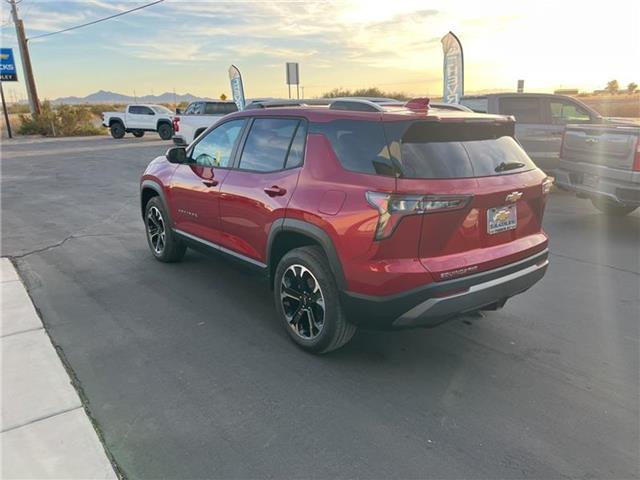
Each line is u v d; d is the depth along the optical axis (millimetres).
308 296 3555
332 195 3236
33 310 4398
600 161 7055
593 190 7160
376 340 3893
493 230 3258
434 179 2988
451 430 2812
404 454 2611
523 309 4488
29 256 5984
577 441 2721
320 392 3180
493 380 3332
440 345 3814
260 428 2820
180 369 3443
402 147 3027
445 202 2951
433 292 2992
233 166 4289
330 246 3238
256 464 2535
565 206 8898
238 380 3312
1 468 2479
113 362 3527
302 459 2572
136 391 3172
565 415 2951
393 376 3377
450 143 3217
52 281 5125
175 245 5480
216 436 2748
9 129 30328
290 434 2770
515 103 9984
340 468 2510
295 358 3607
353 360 3586
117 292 4840
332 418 2914
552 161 10031
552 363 3553
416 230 2945
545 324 4180
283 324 3848
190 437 2738
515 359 3609
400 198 2906
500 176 3279
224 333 3992
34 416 2895
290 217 3523
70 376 3334
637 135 6480
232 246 4355
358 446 2672
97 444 2668
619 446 2680
